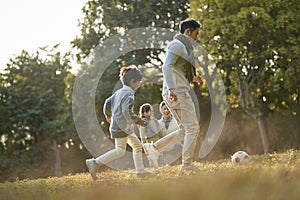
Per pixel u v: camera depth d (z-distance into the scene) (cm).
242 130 4909
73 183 1197
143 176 1260
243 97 4438
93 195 501
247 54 4297
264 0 4209
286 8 4259
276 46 4281
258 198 426
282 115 4881
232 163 1515
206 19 4244
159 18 5147
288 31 4256
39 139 6131
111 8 5209
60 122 5688
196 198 427
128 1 5181
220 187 467
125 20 5106
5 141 6097
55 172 5831
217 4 4231
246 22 4156
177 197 433
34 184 1235
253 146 4866
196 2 4350
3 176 5841
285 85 4284
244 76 4394
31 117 6016
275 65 4384
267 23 4162
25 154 5850
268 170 618
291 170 698
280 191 457
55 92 6431
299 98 4688
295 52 4200
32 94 6184
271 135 4872
